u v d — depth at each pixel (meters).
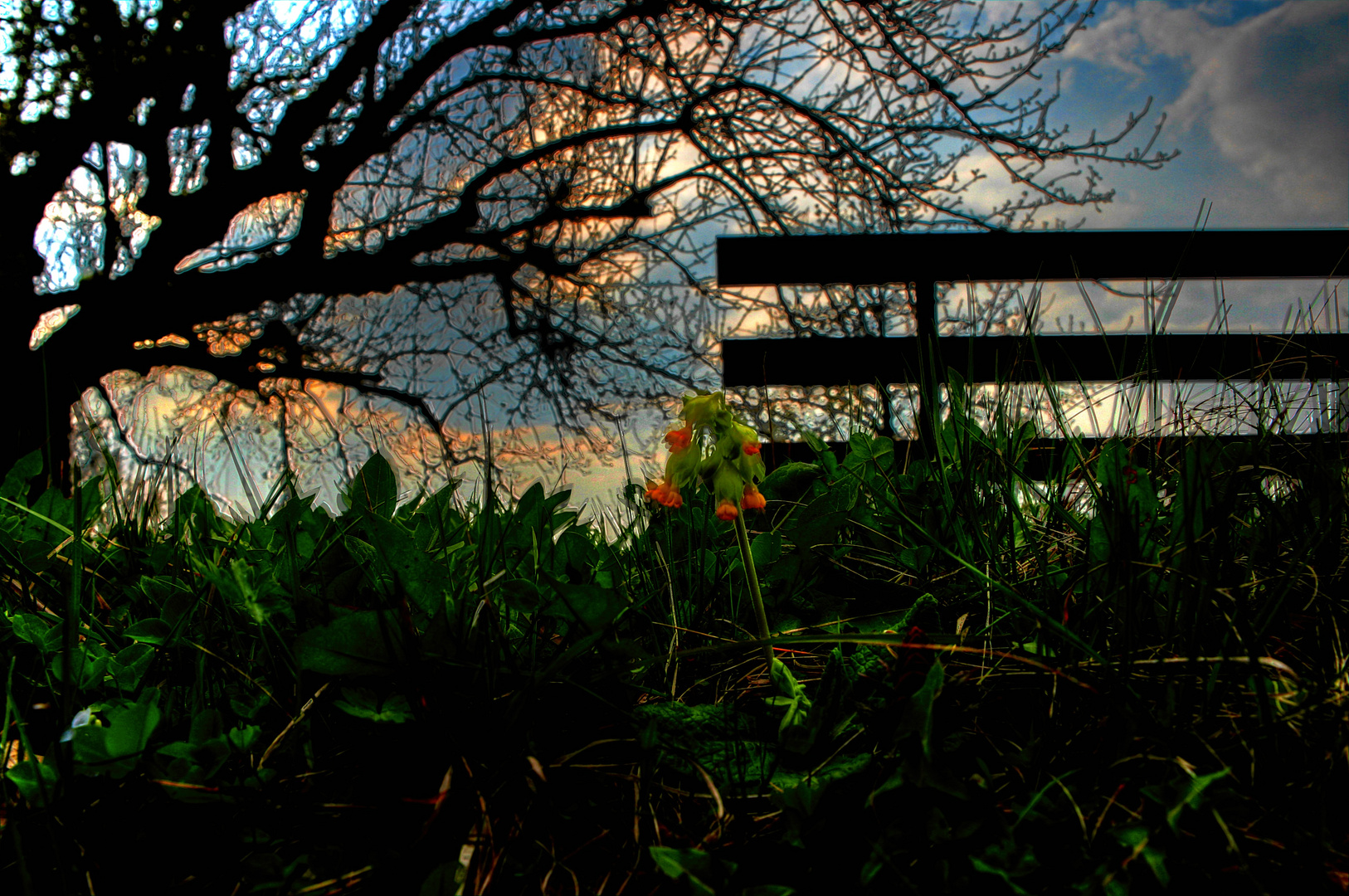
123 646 1.01
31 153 5.91
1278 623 0.89
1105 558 0.97
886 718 0.76
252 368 6.78
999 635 0.94
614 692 0.85
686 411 0.86
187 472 1.28
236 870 0.67
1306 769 0.70
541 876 0.67
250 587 0.83
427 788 0.74
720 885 0.60
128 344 6.33
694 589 1.17
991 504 1.21
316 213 6.64
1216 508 0.95
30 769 0.71
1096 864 0.62
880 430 1.91
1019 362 1.38
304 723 0.79
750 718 0.84
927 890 0.61
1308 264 3.44
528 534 1.09
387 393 6.72
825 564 1.15
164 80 5.95
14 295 5.87
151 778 0.70
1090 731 0.77
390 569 0.82
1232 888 0.61
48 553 1.15
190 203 6.32
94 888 0.65
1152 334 1.28
